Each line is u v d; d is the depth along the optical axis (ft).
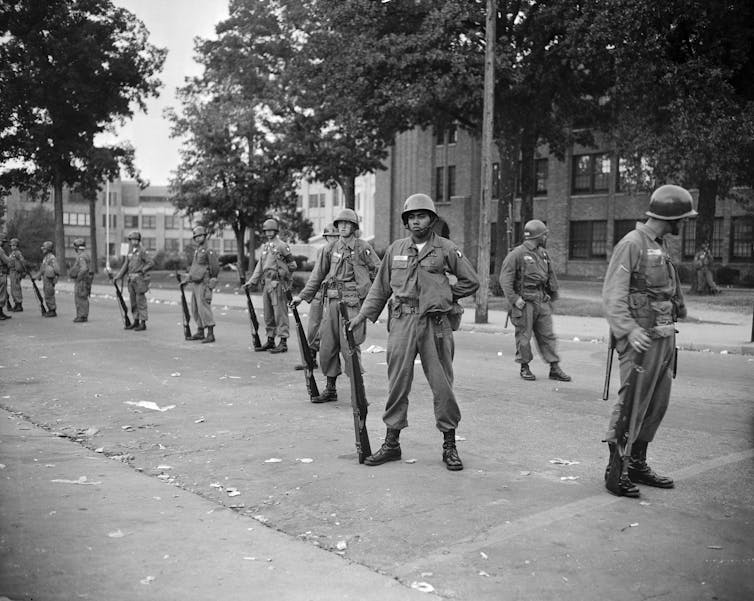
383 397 28.94
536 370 36.19
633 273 16.72
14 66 139.54
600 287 106.73
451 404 18.95
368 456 19.39
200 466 19.35
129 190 395.34
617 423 16.51
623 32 72.84
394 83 79.05
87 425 24.39
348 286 27.48
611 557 13.16
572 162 139.95
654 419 17.19
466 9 75.31
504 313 67.87
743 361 39.70
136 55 146.82
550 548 13.57
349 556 13.33
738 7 75.00
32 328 56.03
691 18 74.23
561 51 79.20
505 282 32.81
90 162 148.77
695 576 12.39
